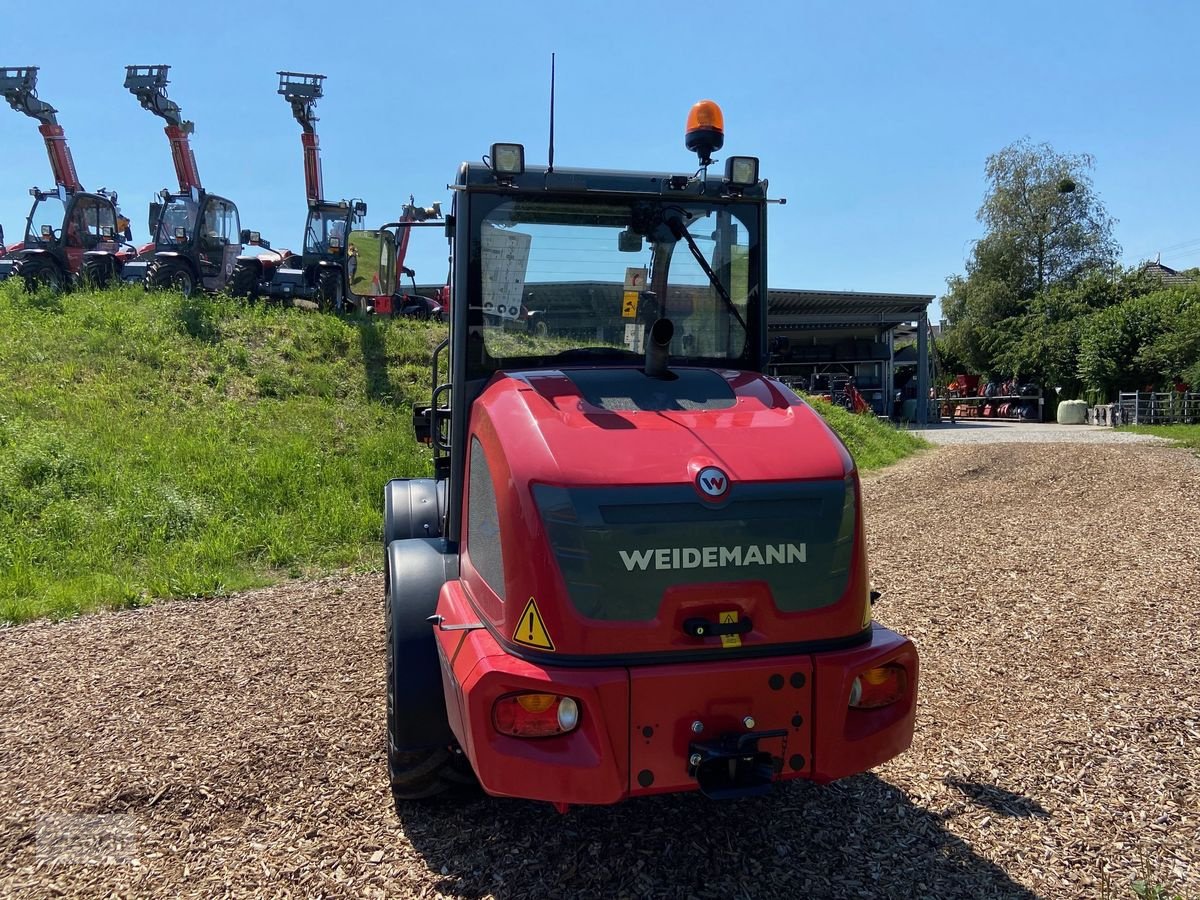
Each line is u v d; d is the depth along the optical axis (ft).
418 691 10.90
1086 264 132.87
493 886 9.91
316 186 75.20
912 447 63.10
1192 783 11.64
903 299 100.73
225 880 10.09
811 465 9.55
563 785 8.59
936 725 13.88
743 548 9.04
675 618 8.91
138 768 13.00
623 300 12.52
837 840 10.68
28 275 55.42
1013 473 45.24
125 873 10.31
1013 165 138.00
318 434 37.32
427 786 11.30
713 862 10.29
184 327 45.96
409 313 69.92
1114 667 16.01
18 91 69.00
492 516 9.76
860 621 9.55
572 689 8.51
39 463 29.53
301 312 54.13
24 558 24.89
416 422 16.35
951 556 25.96
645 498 8.91
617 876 10.07
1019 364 120.37
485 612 9.75
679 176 12.52
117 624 20.85
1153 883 9.53
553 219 12.26
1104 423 94.68
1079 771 12.08
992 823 10.89
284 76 72.43
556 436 9.48
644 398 10.69
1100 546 26.18
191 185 71.92
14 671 17.65
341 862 10.42
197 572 24.99
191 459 32.50
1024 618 19.35
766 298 13.05
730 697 8.85
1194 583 21.33
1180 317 91.50
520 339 12.21
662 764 8.75
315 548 27.73
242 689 16.29
